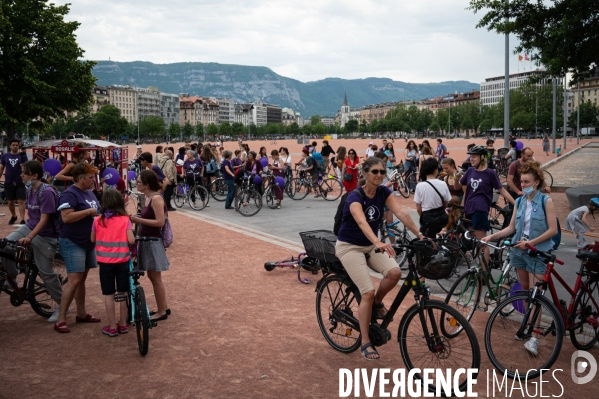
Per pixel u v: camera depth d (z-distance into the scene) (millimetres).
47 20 31609
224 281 8750
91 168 6594
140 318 5730
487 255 7121
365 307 5223
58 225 6781
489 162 21594
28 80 29344
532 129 153500
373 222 5320
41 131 34969
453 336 4828
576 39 16469
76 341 6219
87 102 34094
